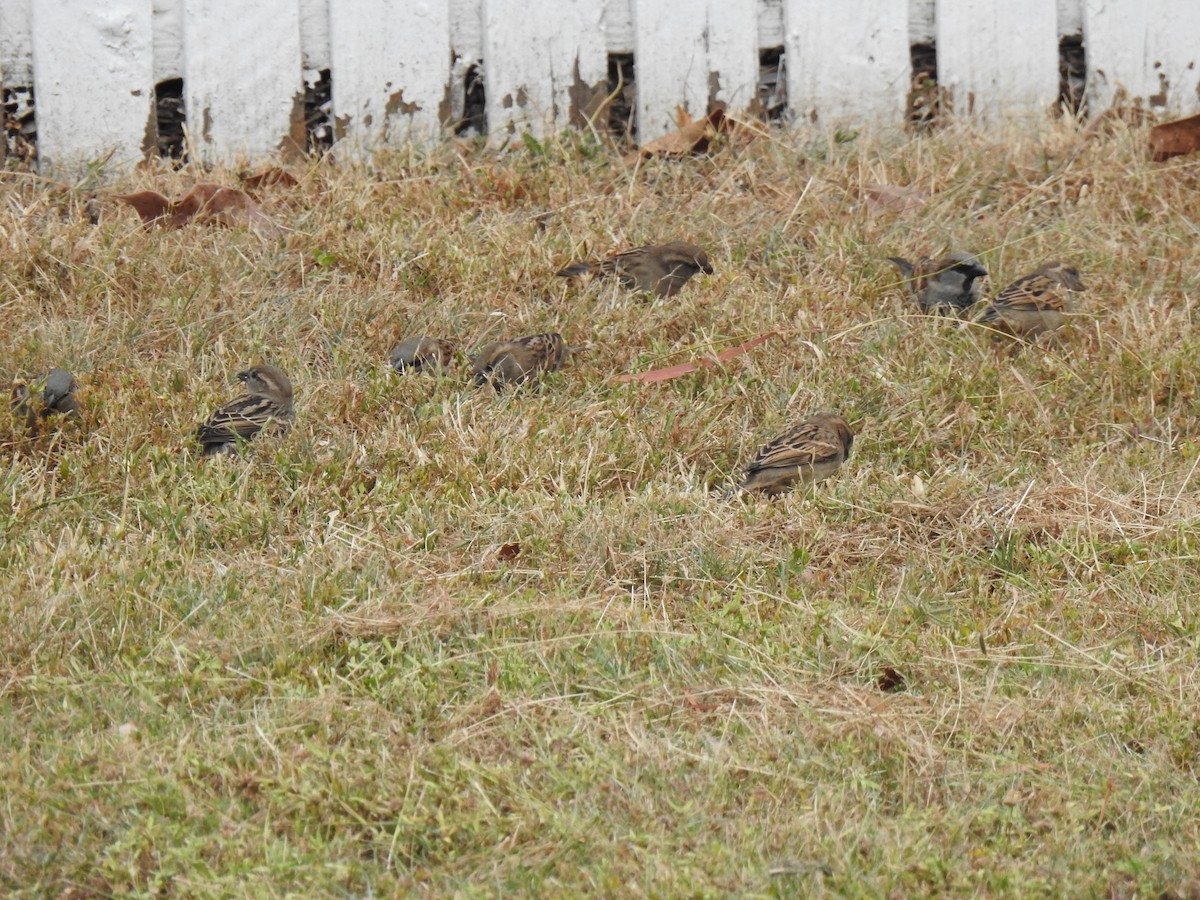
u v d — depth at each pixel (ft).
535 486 37.35
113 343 43.32
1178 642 31.89
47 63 52.65
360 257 47.93
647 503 36.45
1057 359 43.83
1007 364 44.14
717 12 55.88
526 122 55.88
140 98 53.57
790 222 51.03
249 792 26.14
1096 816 26.37
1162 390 42.55
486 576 33.47
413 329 45.19
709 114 55.62
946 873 24.44
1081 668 30.60
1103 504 37.11
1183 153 55.01
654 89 56.03
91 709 28.27
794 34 56.34
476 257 47.93
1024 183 53.83
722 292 46.93
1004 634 31.89
